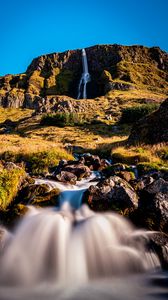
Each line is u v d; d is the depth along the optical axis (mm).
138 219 11586
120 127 59812
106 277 9281
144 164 17844
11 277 9016
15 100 136250
